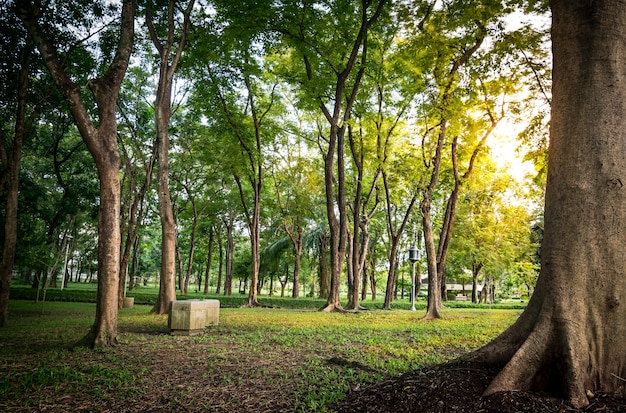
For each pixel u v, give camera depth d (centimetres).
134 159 2356
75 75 1452
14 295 2427
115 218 842
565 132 436
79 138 2272
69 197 2070
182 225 3938
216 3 1525
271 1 1505
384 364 654
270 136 2208
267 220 3544
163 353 755
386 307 2348
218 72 1803
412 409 395
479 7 1223
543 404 368
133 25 880
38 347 810
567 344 394
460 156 2091
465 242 2814
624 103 424
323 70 1839
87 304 2178
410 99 1778
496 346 465
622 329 398
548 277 428
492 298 3747
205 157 2280
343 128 1869
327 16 1688
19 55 1217
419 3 1338
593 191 414
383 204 3028
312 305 2416
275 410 448
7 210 1214
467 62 1523
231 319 1401
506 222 2817
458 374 443
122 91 1992
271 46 1712
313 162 2781
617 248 407
